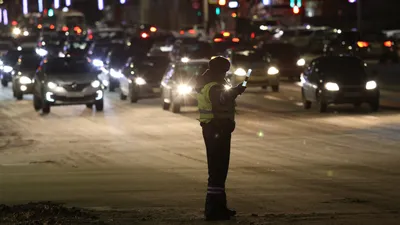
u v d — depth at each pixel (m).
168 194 29.94
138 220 23.25
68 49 128.75
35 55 85.88
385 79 89.81
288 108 66.38
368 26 169.12
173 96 64.38
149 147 44.72
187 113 64.44
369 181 32.22
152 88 73.69
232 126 23.30
